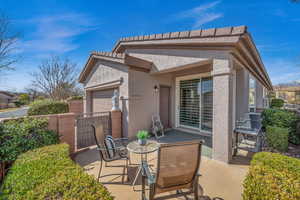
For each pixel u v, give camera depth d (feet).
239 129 14.82
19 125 11.78
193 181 7.32
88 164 12.76
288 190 4.86
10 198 5.32
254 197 5.30
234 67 18.42
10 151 10.84
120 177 10.62
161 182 6.72
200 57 14.14
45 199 4.70
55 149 9.05
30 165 6.86
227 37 11.70
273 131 15.81
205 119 22.71
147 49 20.67
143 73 21.50
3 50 38.65
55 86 57.26
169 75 26.02
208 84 22.24
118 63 21.17
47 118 13.21
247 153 14.65
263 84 40.98
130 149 10.06
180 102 26.13
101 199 4.67
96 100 29.50
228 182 9.74
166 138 20.61
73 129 14.73
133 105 20.15
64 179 5.55
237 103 20.36
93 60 27.14
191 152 6.89
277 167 6.74
